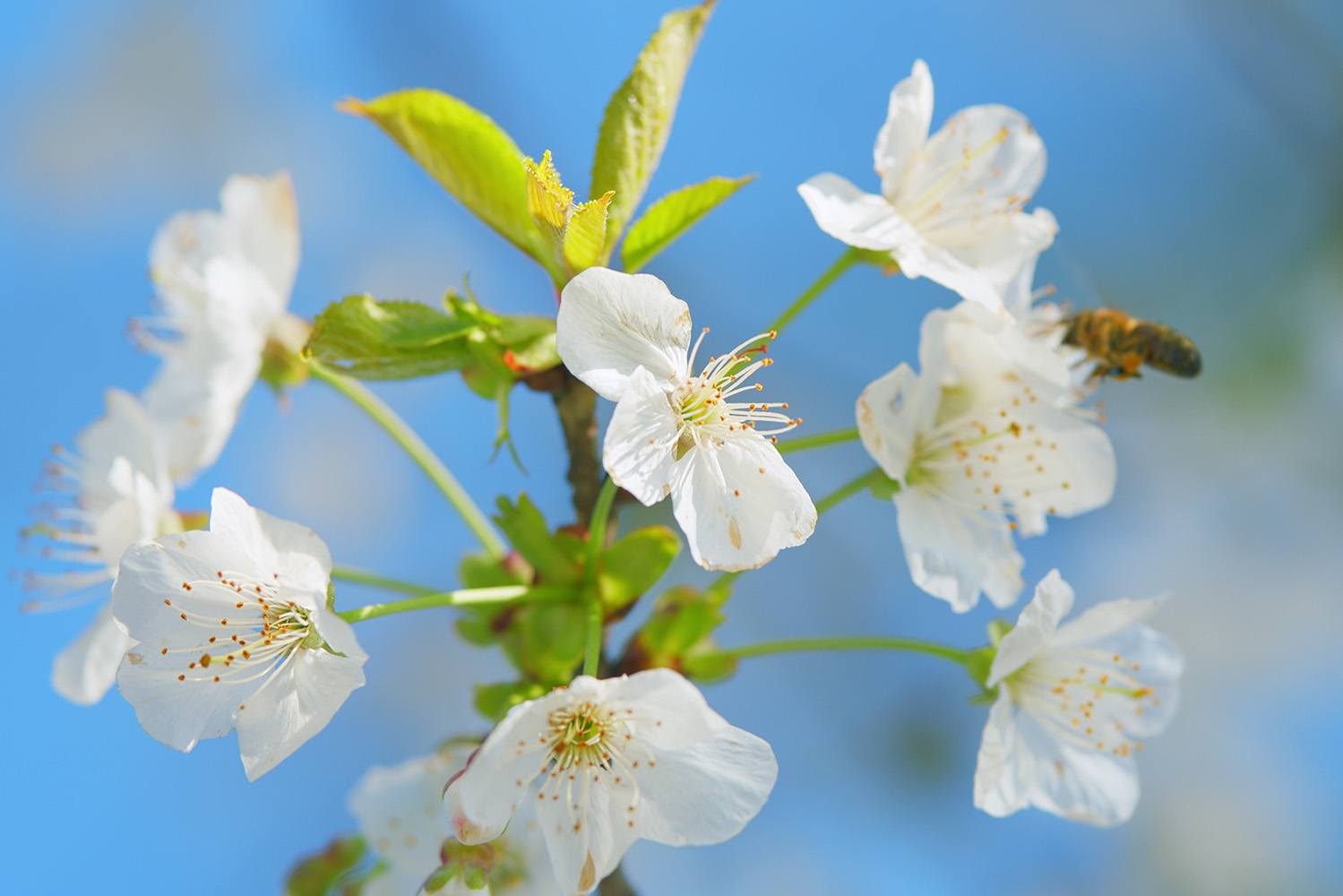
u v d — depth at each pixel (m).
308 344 0.40
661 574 0.41
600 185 0.41
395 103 0.41
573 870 0.39
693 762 0.40
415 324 0.41
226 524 0.39
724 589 0.41
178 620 0.40
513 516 0.41
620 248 0.41
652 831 0.39
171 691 0.40
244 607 0.40
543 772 0.40
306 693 0.40
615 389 0.40
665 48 0.41
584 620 0.41
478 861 0.40
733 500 0.40
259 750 0.40
